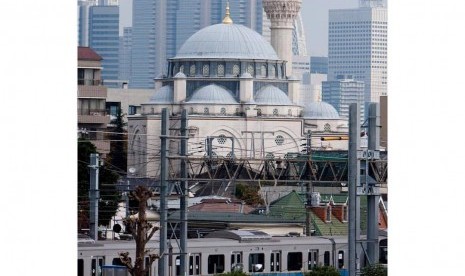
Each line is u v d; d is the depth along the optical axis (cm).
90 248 15625
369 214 14800
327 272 16812
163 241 14762
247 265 16900
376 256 14800
